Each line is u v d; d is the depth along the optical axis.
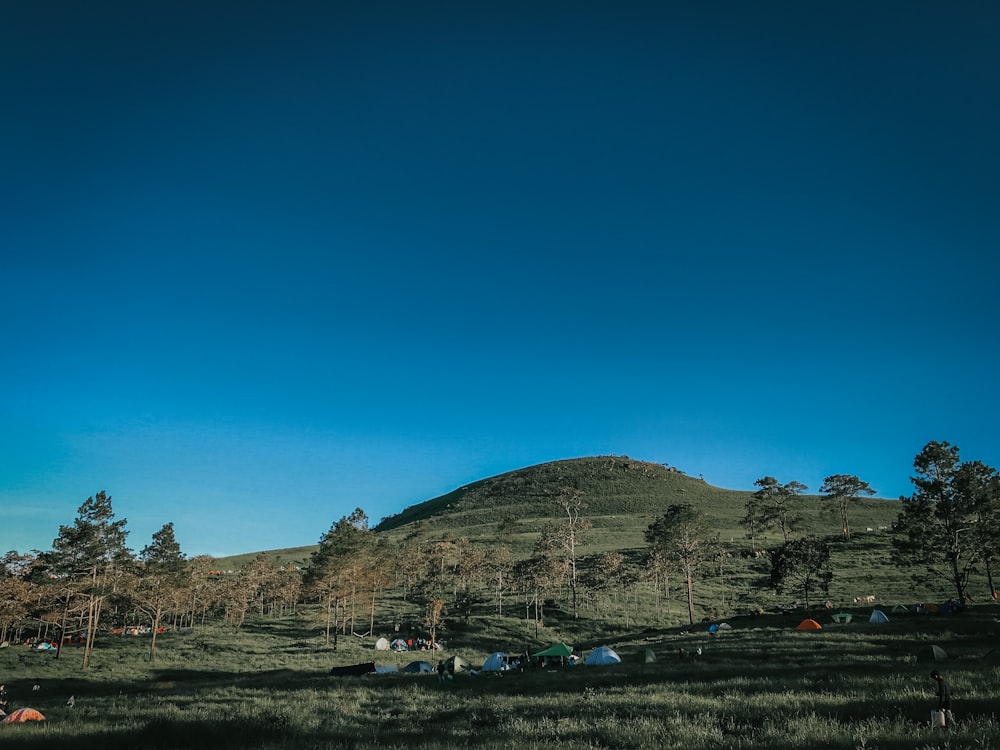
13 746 18.11
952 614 55.44
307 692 34.28
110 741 18.42
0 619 76.56
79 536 69.44
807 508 172.00
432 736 17.52
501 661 47.62
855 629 48.22
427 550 120.69
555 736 16.17
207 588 100.38
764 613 68.44
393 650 69.50
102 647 77.19
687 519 87.44
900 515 67.75
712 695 23.58
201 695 35.69
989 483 64.31
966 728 13.64
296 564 166.50
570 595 97.12
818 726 15.10
